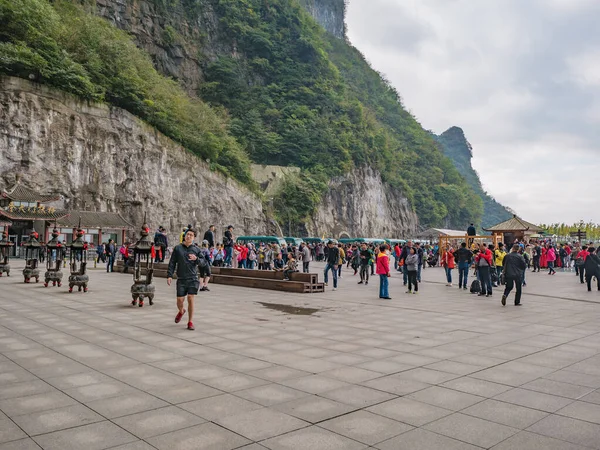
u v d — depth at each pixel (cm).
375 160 12425
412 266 1777
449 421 460
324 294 1700
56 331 929
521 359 716
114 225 5212
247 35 11931
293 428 438
